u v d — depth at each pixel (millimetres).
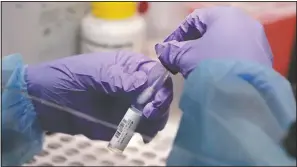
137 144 856
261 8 1136
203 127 429
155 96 619
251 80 473
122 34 1025
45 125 754
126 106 693
